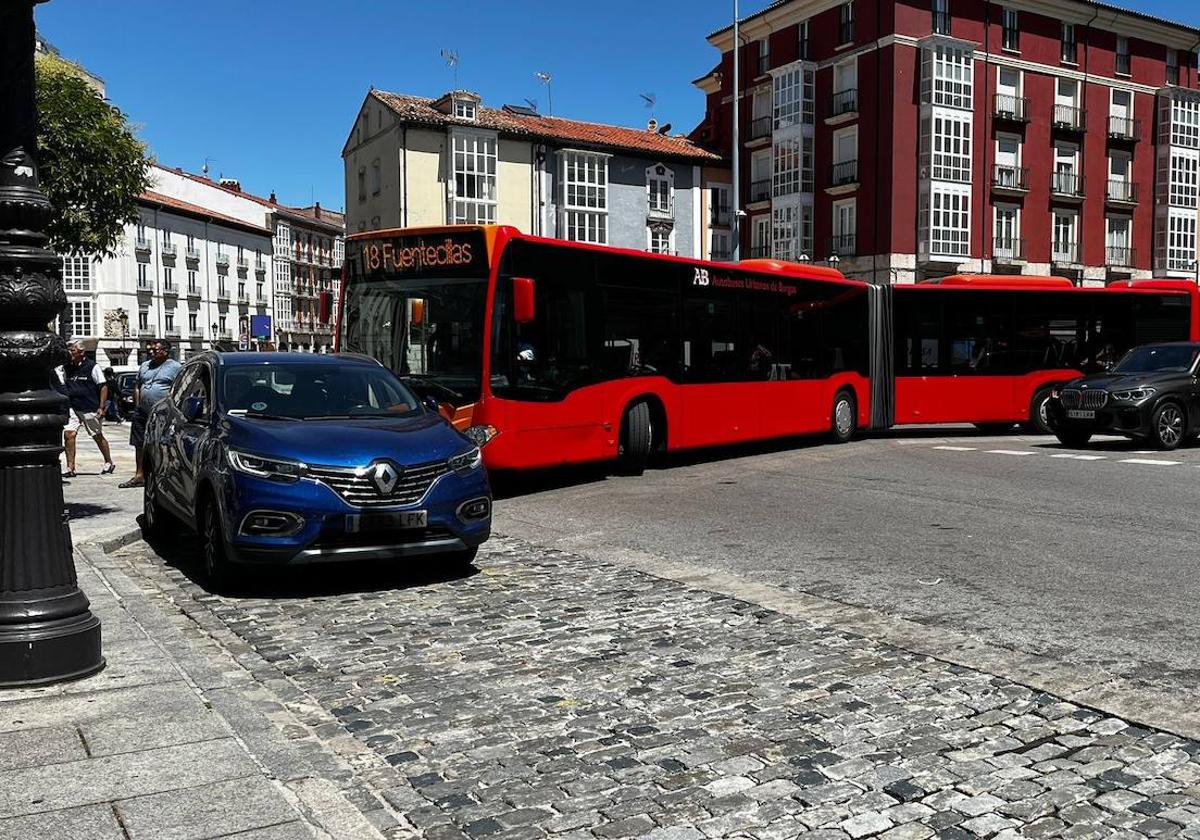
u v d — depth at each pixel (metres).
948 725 4.48
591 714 4.71
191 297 70.56
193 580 7.79
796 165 46.41
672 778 3.96
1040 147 45.75
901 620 6.30
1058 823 3.53
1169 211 49.41
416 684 5.20
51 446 4.69
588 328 13.15
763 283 16.62
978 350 20.38
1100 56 47.44
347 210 52.59
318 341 92.31
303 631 6.27
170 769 3.66
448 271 12.14
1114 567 7.68
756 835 3.47
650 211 50.09
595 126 52.00
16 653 4.53
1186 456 15.84
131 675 4.74
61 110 12.55
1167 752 4.14
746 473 14.28
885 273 42.78
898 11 42.28
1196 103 50.03
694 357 15.11
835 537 9.23
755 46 49.84
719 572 7.85
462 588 7.39
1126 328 21.56
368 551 7.07
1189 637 5.79
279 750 3.93
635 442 14.03
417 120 44.84
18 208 4.56
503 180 46.75
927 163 42.53
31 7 4.57
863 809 3.66
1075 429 17.53
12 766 3.68
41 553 4.64
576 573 7.89
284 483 6.95
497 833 3.49
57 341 4.71
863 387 19.27
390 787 3.90
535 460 12.23
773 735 4.40
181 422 8.52
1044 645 5.69
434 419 8.11
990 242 44.31
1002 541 8.84
